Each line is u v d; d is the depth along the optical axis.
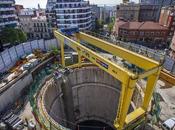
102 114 38.94
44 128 21.28
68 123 35.53
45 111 23.80
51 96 30.58
